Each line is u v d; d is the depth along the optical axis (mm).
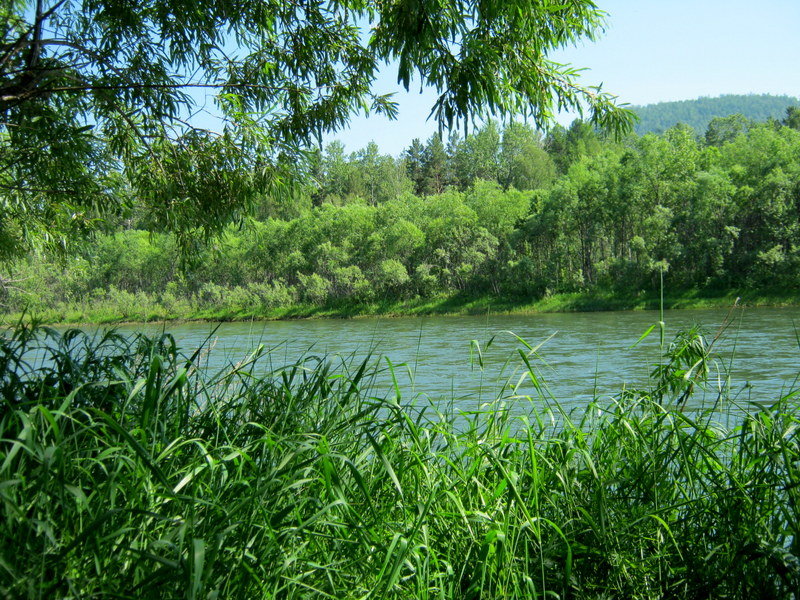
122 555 1744
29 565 1555
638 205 65250
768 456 2320
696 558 2307
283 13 5531
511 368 18656
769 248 57969
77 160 6250
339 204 105000
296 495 2154
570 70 4461
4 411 2303
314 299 69625
